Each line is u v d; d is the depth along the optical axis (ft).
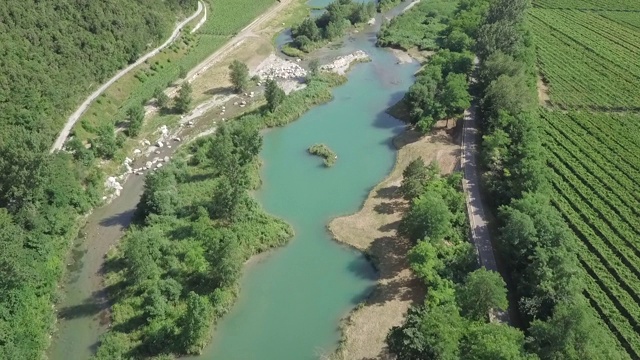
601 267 277.85
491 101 404.98
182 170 353.51
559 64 506.48
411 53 551.59
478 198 334.24
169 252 289.33
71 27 422.00
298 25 588.09
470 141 395.75
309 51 545.03
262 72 496.64
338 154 394.93
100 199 336.70
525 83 425.28
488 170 358.84
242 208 322.14
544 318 238.48
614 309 253.24
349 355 246.88
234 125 392.88
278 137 413.59
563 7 643.86
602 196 328.90
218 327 261.03
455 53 476.13
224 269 267.39
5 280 248.93
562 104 441.27
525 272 262.67
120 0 479.41
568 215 313.32
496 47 468.34
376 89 484.33
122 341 245.65
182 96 423.64
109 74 440.45
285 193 353.92
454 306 233.96
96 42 434.30
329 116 442.09
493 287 234.38
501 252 285.84
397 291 278.87
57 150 340.59
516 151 350.64
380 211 335.47
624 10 636.89
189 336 243.60
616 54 526.57
